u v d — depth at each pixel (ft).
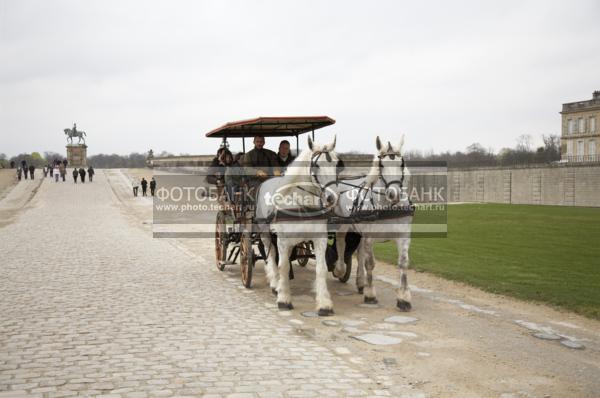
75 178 178.70
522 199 188.14
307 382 17.48
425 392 16.94
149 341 21.86
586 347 21.71
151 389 16.62
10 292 31.27
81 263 42.91
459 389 17.24
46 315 25.94
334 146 26.50
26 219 87.51
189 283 35.45
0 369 18.33
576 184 169.58
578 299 28.91
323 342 22.30
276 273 32.07
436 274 37.86
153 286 34.09
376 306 29.12
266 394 16.37
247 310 27.99
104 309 27.43
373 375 18.38
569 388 17.40
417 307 28.81
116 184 175.32
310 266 42.37
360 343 22.22
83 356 19.83
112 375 17.84
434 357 20.44
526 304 29.25
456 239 57.72
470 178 209.36
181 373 18.11
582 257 43.96
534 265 40.06
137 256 47.85
